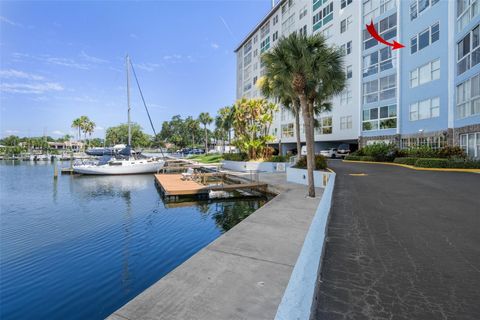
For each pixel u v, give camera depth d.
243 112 30.23
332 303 3.21
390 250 4.82
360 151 30.41
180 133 119.06
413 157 22.81
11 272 7.24
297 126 22.58
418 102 25.73
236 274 4.45
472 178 14.49
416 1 25.89
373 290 3.48
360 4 32.44
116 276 6.95
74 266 7.59
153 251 8.65
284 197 11.34
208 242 9.41
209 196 17.22
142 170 33.66
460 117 20.19
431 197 9.59
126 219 12.88
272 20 50.75
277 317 2.56
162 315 3.38
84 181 28.47
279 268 4.68
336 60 14.43
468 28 18.41
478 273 3.89
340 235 5.68
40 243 9.60
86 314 5.39
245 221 7.66
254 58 57.38
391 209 7.91
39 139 107.19
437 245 5.00
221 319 3.30
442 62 23.00
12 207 16.23
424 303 3.17
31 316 5.36
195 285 4.10
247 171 26.09
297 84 11.14
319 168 16.80
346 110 35.03
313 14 40.31
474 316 2.91
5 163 64.94
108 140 110.69
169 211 14.33
